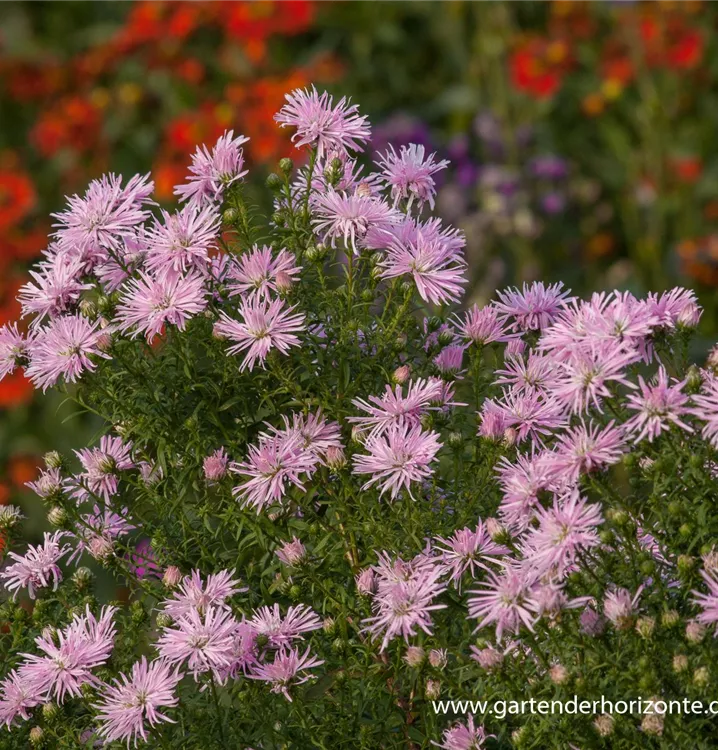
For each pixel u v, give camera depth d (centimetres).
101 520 130
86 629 125
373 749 124
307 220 126
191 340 127
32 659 126
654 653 119
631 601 118
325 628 122
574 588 120
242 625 122
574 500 119
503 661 119
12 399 198
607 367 119
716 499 120
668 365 122
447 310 131
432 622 121
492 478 125
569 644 119
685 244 224
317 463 127
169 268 125
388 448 122
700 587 120
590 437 119
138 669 121
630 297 121
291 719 124
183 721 123
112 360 128
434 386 124
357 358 126
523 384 126
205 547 128
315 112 127
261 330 123
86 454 128
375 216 125
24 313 126
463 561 122
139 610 125
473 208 235
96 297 128
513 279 233
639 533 125
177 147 218
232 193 127
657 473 120
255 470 124
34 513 199
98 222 125
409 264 125
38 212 235
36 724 126
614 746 118
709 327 218
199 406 126
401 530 126
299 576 125
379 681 123
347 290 126
